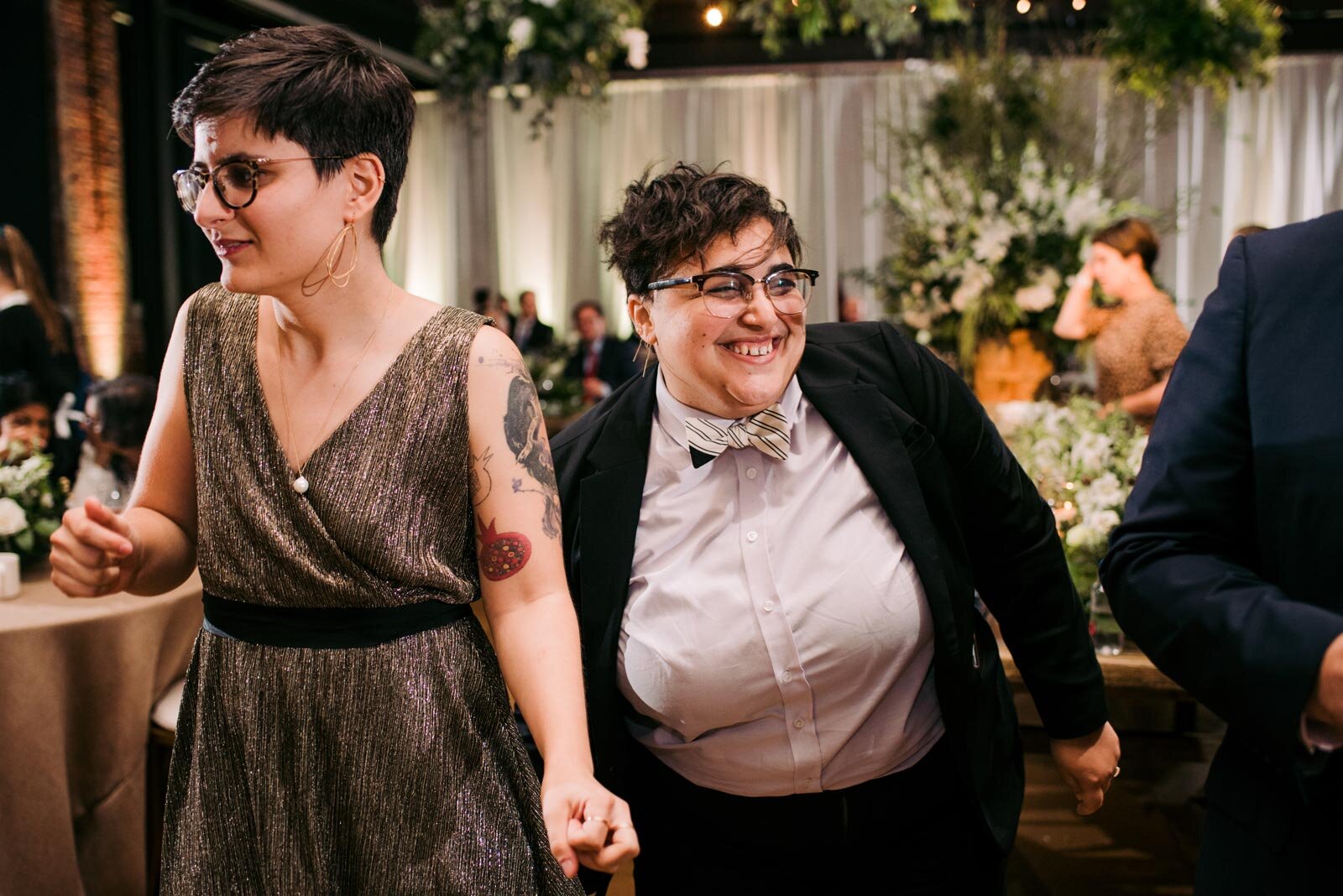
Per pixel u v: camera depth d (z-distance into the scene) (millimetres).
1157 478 1081
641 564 1434
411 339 1169
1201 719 3211
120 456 3070
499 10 6086
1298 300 1031
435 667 1152
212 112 1041
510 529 1185
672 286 1314
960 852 1487
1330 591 960
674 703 1392
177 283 7910
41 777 2332
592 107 11016
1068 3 7367
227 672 1154
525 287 11812
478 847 1143
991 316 4152
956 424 1446
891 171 10594
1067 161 4824
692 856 1510
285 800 1138
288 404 1154
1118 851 2621
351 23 8758
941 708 1407
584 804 1013
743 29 10391
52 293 6910
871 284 4762
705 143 11125
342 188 1103
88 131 7078
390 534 1136
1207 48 5250
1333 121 10023
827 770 1422
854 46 10336
